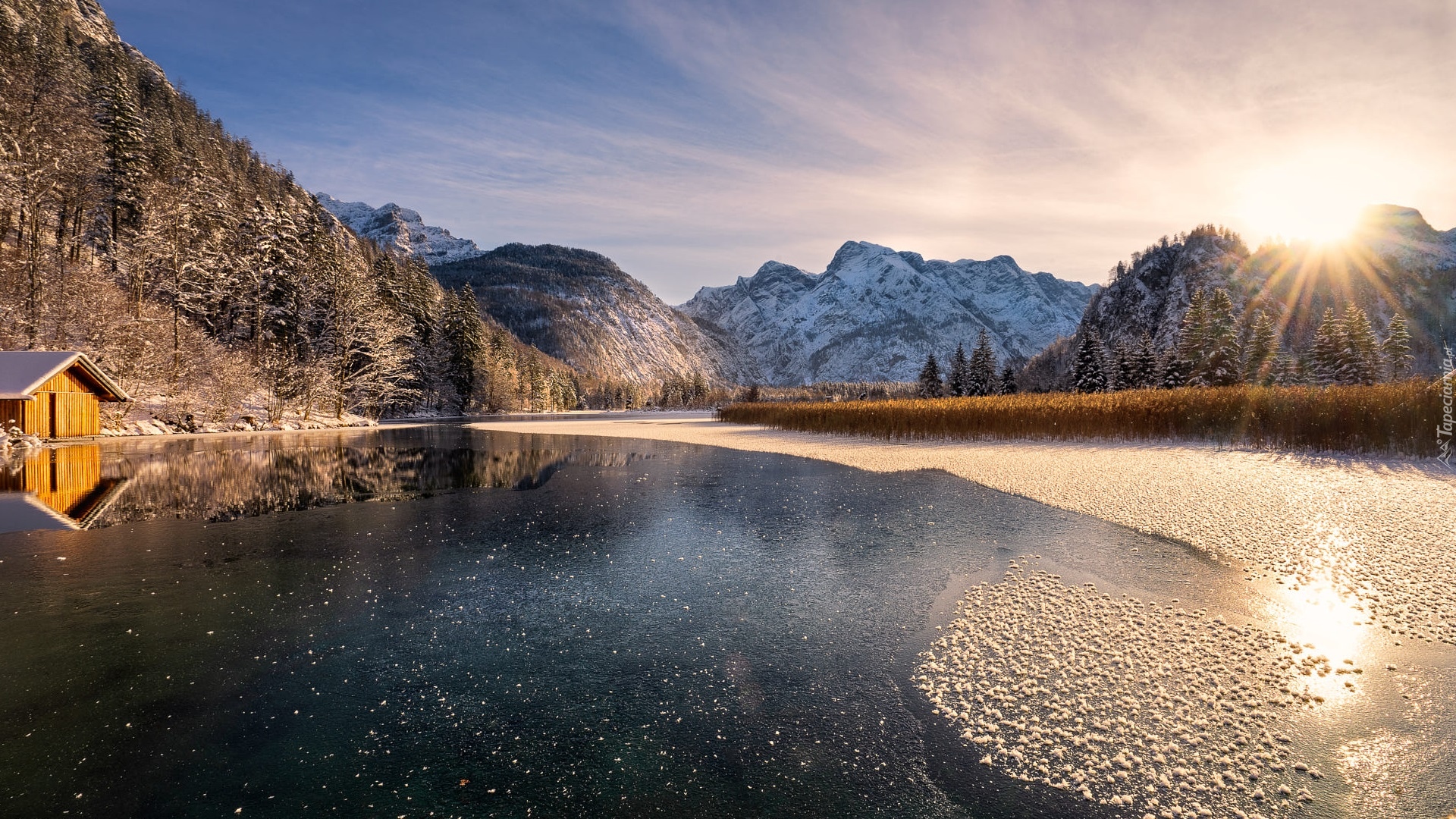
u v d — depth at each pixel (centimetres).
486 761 396
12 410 2678
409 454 2470
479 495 1434
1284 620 593
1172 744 394
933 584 732
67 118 4275
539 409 10594
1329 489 1283
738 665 532
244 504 1323
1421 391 1817
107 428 3269
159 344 3819
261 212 5400
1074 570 763
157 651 570
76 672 526
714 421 6034
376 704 472
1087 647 540
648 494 1425
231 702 473
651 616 652
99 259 4800
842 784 367
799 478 1673
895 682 493
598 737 424
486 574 805
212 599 711
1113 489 1331
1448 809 327
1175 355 5591
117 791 365
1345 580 699
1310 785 350
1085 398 2817
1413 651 519
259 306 4722
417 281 7231
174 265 4122
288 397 4716
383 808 350
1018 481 1502
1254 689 462
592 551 913
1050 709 441
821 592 718
